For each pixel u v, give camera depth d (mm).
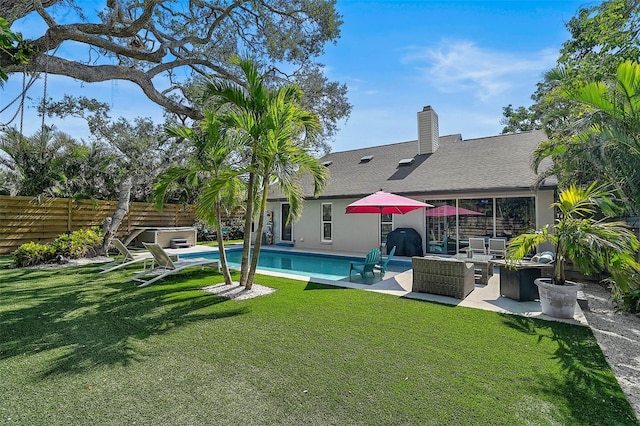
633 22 7129
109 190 17859
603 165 6547
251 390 3361
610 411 3043
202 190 8438
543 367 3891
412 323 5418
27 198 14078
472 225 12867
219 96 7465
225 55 11500
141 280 8836
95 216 16484
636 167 5949
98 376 3639
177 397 3229
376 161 18125
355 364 3941
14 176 15273
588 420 2906
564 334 4938
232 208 9484
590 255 5371
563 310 5676
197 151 8719
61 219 15180
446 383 3506
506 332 5020
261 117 7332
